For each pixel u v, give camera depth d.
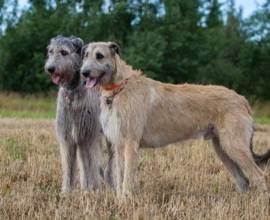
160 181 11.39
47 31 37.06
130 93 9.69
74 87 9.96
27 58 36.88
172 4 39.00
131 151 9.69
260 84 40.50
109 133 9.78
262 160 10.46
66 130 10.09
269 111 36.84
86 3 38.66
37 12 38.38
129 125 9.64
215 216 8.39
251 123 10.35
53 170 11.89
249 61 40.62
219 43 41.09
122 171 9.77
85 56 9.73
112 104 9.65
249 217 8.51
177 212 8.57
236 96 10.36
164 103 10.09
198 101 10.20
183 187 10.97
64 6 38.69
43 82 36.19
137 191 9.78
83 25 37.81
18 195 9.52
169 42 37.59
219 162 13.05
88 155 10.25
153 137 10.09
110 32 38.09
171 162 13.27
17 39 36.56
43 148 14.67
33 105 32.09
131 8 38.56
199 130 10.27
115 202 9.12
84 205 8.88
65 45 10.01
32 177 11.32
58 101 10.18
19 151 14.23
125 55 35.88
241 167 10.08
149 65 35.44
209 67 39.00
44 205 8.97
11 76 36.50
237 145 10.02
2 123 20.53
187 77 38.03
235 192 10.42
